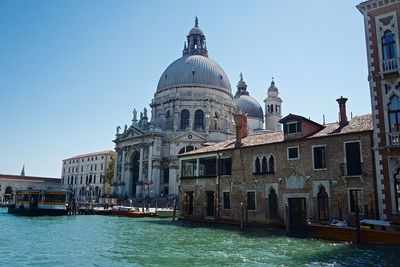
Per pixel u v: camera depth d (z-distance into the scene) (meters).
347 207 27.83
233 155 37.03
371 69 26.58
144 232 30.92
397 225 22.58
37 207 52.16
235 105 88.56
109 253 20.64
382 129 25.52
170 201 63.53
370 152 27.06
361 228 23.69
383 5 26.64
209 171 40.03
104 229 33.69
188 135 74.31
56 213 52.28
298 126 32.03
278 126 100.25
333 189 28.80
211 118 81.75
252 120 95.94
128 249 22.00
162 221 42.47
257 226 33.66
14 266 17.11
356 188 27.48
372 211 26.23
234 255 19.88
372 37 26.92
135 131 78.38
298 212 31.27
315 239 25.75
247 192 35.16
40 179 120.38
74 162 123.94
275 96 102.12
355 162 27.97
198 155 41.03
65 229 33.66
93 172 114.69
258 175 34.34
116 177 82.06
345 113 31.28
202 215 39.38
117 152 83.00
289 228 30.45
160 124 79.50
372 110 26.19
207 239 26.19
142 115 85.38
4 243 24.27
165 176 75.06
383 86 25.83
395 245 22.00
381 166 25.25
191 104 81.19
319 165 30.23
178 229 33.09
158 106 85.12
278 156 33.06
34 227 35.31
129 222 41.69
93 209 55.88
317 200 29.78
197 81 83.00
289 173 31.92
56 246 23.19
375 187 26.39
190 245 23.45
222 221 37.00
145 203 64.69
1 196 106.38
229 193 36.81
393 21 26.02
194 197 40.56
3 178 109.81
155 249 21.97
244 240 25.50
